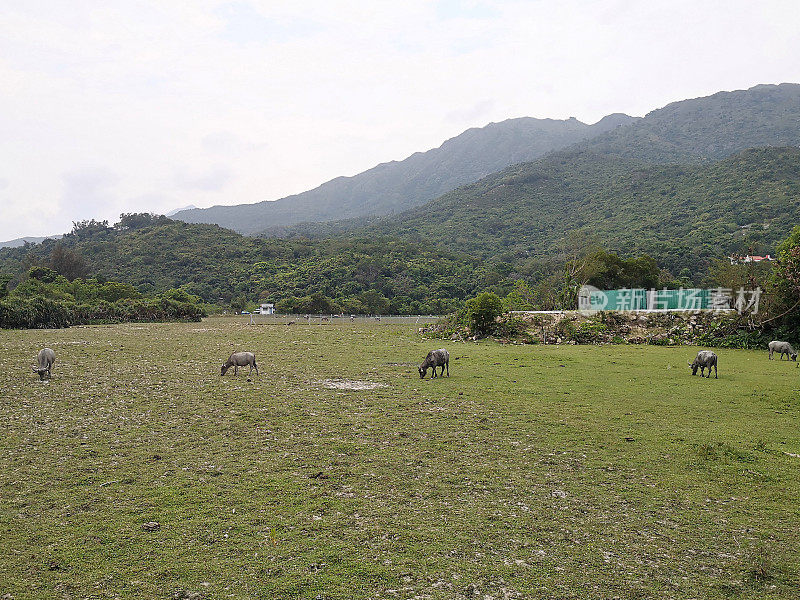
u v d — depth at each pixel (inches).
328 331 1884.8
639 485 438.6
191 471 458.6
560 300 2153.1
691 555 326.6
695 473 466.3
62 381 846.5
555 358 1192.8
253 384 846.5
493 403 728.3
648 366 1077.1
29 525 354.9
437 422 626.2
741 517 381.4
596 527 361.7
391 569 302.2
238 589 281.1
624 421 638.5
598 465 484.7
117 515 370.3
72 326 2101.4
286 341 1513.3
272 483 430.9
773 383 890.1
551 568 307.6
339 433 576.7
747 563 318.0
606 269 2140.7
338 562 309.7
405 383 870.4
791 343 1400.1
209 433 573.0
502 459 498.0
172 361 1083.9
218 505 387.2
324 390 805.2
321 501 395.9
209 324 2292.1
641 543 340.5
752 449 533.0
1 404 689.6
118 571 298.5
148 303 2576.3
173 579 290.7
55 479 438.0
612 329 1581.0
